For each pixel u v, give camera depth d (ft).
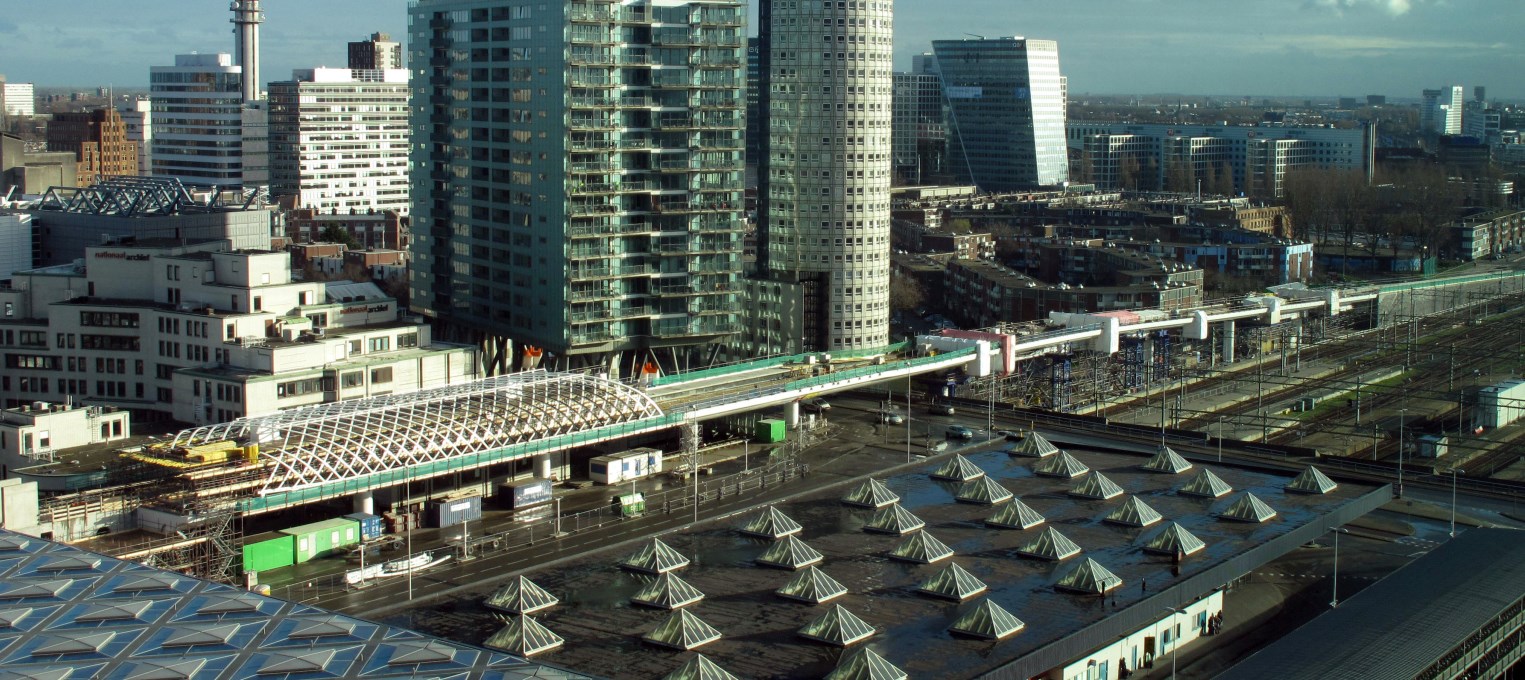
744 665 504.43
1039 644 528.22
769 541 654.94
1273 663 540.93
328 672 368.89
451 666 375.25
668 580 567.18
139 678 363.15
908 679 490.90
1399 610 597.52
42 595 421.18
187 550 647.97
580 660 506.89
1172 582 603.26
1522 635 623.36
